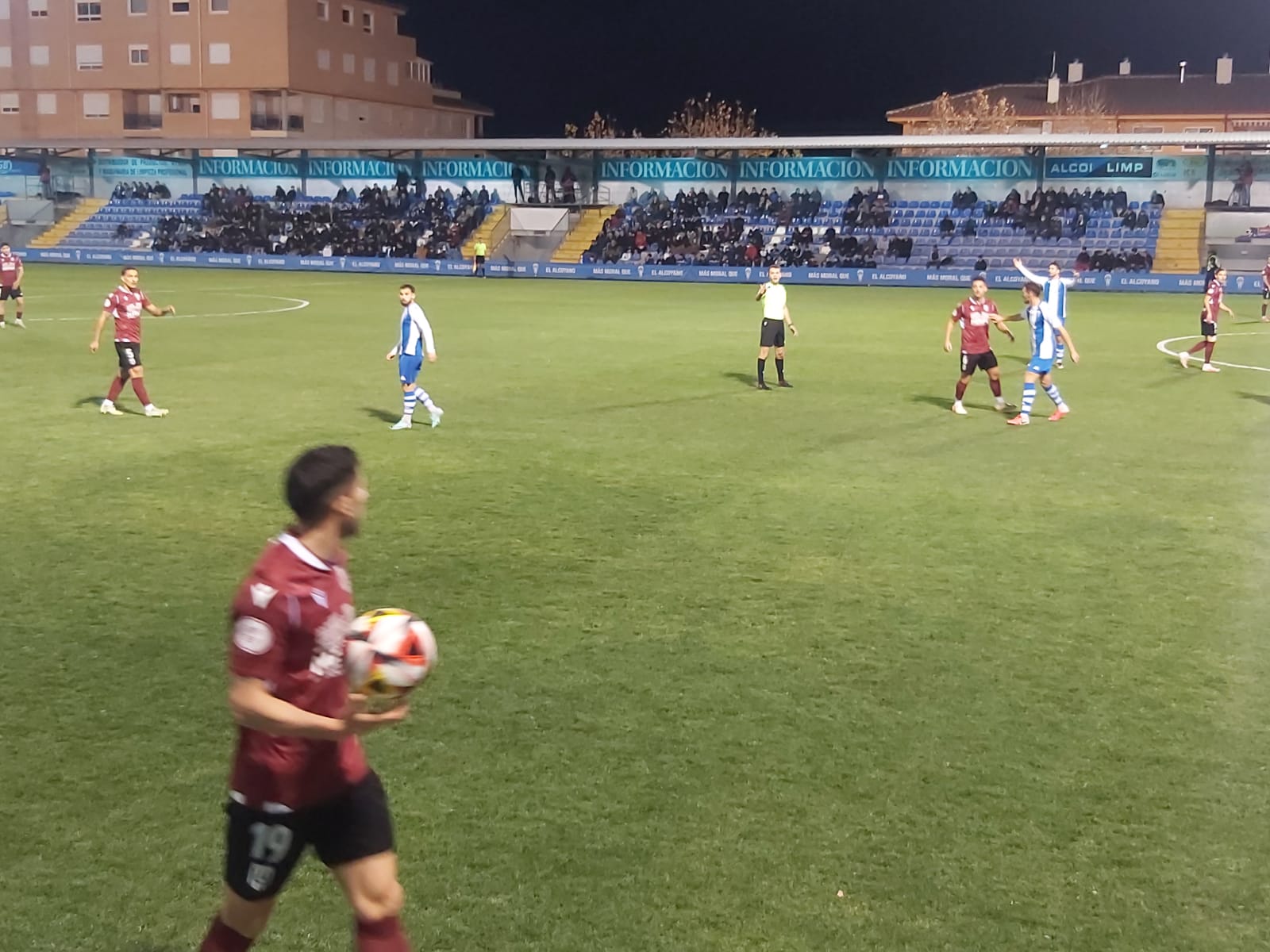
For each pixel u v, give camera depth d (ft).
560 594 26.76
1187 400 57.36
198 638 24.03
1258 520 34.01
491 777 18.07
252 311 105.70
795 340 85.20
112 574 28.19
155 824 16.69
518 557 29.68
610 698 21.03
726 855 15.89
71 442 44.21
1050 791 17.74
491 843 16.17
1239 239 154.40
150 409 50.11
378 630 10.78
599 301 122.62
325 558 11.09
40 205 199.11
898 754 18.93
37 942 13.94
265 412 51.65
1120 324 100.83
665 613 25.54
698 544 30.89
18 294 89.20
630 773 18.22
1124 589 27.48
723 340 84.64
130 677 21.97
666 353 75.66
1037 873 15.52
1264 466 41.60
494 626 24.67
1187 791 17.78
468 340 83.41
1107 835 16.49
